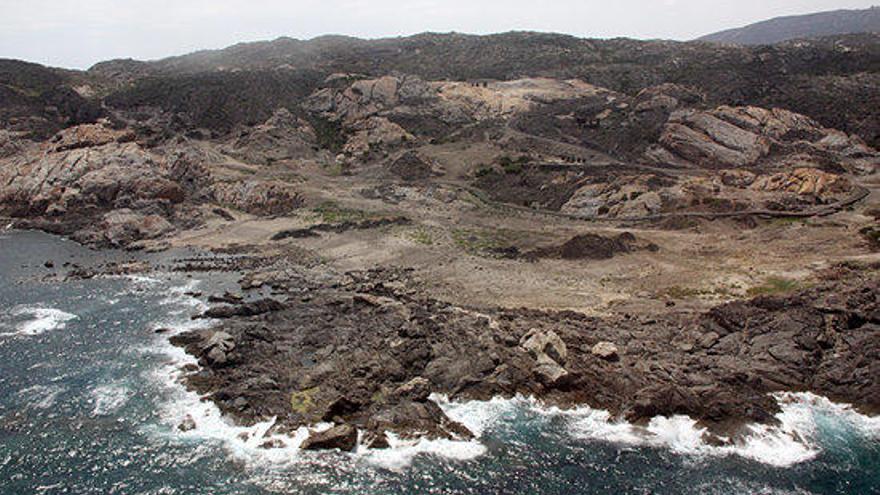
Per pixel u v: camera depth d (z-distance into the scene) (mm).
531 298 82375
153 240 118688
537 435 53281
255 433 52938
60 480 47406
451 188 142750
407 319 71875
